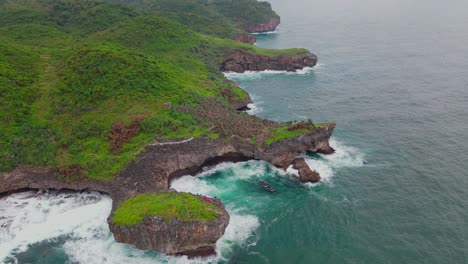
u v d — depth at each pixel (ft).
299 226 177.37
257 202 196.24
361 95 360.28
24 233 173.68
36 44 370.12
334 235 170.71
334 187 207.41
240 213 187.32
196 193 204.03
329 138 266.16
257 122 264.31
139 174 204.13
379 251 159.94
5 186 202.18
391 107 325.21
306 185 210.59
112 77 268.62
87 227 177.99
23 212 188.24
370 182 211.00
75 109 243.60
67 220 182.60
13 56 285.43
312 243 166.40
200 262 157.48
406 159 234.99
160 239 159.43
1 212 188.03
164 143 221.05
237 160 236.63
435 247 160.76
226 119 258.57
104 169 206.69
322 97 360.48
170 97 267.18
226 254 161.27
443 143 254.68
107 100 252.21
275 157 230.89
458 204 188.96
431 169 222.28
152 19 479.41
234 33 625.82
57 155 214.69
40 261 158.20
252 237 170.91
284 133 239.50
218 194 203.72
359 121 296.92
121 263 157.38
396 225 175.52
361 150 248.52
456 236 166.61
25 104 240.53
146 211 165.78
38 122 231.30
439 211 184.24
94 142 222.48
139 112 244.42
